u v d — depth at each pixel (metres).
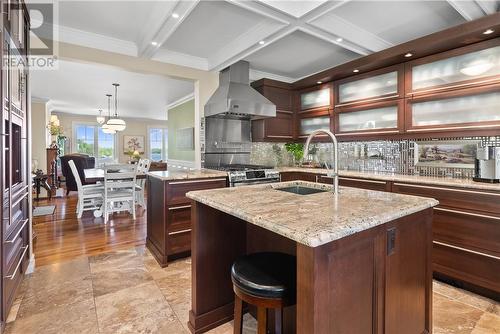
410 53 2.81
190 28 2.96
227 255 1.88
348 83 3.76
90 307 2.00
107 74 4.68
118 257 2.95
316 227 1.02
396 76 3.19
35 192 6.33
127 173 4.47
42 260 2.84
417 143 3.25
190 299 2.12
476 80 2.52
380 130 3.36
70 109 8.43
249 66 4.08
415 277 1.43
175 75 3.76
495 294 2.12
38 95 6.32
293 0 2.38
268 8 2.30
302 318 0.99
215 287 1.82
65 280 2.40
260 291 1.20
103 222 4.30
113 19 2.78
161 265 2.74
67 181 6.31
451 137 2.75
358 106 3.59
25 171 2.43
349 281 1.08
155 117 10.13
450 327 1.78
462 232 2.28
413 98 3.00
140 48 3.27
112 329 1.76
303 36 3.10
